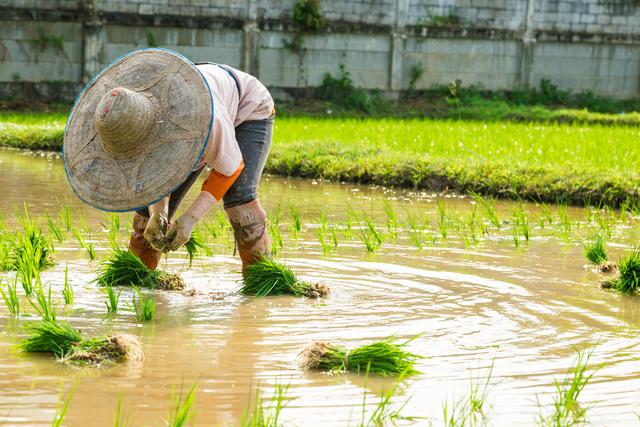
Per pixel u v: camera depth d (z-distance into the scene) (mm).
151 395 4691
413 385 4969
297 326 6172
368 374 5156
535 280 7867
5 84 33781
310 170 16562
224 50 36250
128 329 6023
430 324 6281
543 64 40188
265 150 7207
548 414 4539
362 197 13641
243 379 4996
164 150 6039
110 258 7844
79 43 34531
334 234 9305
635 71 41125
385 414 4484
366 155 17391
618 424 4430
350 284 7555
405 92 38875
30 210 11031
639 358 5559
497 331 6137
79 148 6219
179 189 6727
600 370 5297
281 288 7172
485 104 37562
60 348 5395
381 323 6285
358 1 37750
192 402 4566
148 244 7527
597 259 8742
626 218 11859
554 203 13383
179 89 6172
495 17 39375
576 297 7254
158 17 35188
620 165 15766
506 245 9602
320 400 4676
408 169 15336
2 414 4344
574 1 40000
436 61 39094
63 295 6855
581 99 40375
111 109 5895
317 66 37594
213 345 5668
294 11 36688
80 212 11023
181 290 7297
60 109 33312
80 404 4527
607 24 40438
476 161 15516
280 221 10875
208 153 6320
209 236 9789
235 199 7168
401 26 38312
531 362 5430
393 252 9031
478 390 4891
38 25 33906
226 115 6426
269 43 36844
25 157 18531
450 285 7570
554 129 25062
